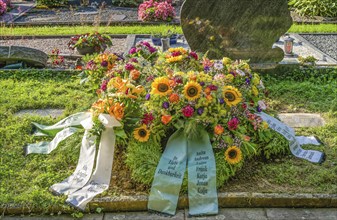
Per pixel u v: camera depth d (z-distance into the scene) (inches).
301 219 167.9
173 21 516.1
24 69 323.9
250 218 168.7
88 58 319.0
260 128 200.5
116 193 179.6
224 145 186.9
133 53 249.6
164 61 217.5
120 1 628.1
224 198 174.1
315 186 182.5
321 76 304.2
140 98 194.1
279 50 314.0
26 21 537.0
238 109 196.9
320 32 458.0
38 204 172.7
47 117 244.7
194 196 174.4
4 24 511.5
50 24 515.2
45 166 198.5
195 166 181.5
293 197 173.8
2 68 335.6
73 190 180.5
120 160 199.5
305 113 251.3
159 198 173.8
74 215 170.9
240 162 188.4
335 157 203.6
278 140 205.0
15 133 225.5
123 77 218.2
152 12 510.6
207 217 169.6
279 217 169.0
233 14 307.9
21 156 206.8
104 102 195.6
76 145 207.9
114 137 191.0
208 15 309.9
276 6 304.5
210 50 317.4
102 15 566.3
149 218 170.1
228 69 211.3
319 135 224.2
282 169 193.8
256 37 311.6
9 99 268.8
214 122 188.1
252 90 211.2
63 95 277.6
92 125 194.7
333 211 172.6
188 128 186.7
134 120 192.4
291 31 458.3
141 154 187.3
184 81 190.9
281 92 278.4
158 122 190.9
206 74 198.4
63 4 627.2
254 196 174.1
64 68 346.9
